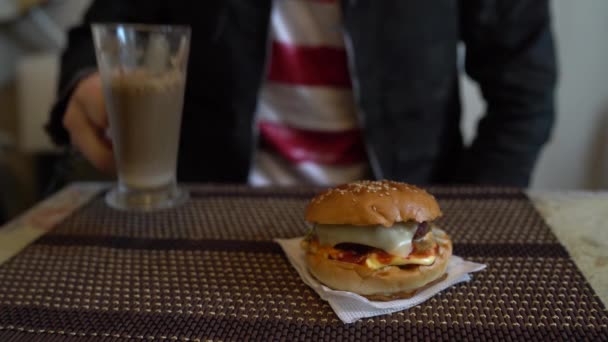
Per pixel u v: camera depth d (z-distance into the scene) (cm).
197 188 99
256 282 65
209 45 118
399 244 61
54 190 112
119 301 62
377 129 121
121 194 92
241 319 58
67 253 74
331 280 61
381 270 59
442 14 120
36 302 62
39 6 200
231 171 125
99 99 92
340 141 125
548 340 53
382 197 62
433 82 122
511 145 121
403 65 119
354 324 56
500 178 120
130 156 87
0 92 211
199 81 121
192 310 60
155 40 80
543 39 123
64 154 111
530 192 95
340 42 119
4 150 201
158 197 91
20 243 78
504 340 53
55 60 191
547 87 124
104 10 123
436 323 56
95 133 97
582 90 195
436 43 121
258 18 115
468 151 128
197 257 72
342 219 61
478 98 203
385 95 120
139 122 83
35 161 200
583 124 199
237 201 93
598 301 59
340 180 125
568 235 77
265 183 125
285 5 119
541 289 62
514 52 125
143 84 80
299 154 125
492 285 63
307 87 122
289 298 62
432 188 98
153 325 57
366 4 114
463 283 63
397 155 123
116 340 54
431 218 62
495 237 76
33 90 189
